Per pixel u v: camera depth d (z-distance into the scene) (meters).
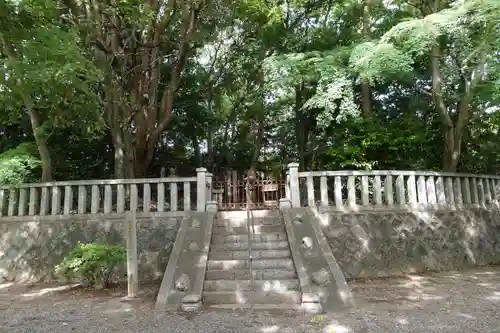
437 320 4.51
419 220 7.89
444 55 9.25
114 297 5.98
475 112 10.61
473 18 7.46
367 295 5.83
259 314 4.84
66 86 7.26
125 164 9.56
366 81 9.55
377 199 7.74
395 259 7.51
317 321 4.54
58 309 5.36
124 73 9.56
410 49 8.06
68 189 7.84
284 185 10.35
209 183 8.18
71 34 7.06
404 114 11.84
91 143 11.70
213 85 15.28
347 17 11.71
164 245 7.38
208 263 6.07
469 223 8.56
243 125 16.41
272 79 10.99
